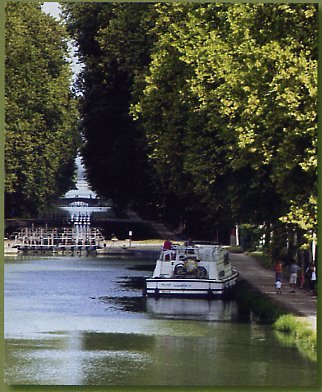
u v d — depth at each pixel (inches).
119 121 6018.7
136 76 5054.1
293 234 3356.3
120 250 5861.2
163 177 4685.0
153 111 4298.7
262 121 2928.2
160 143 4254.4
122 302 3602.4
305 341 2711.6
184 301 3604.8
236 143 3125.0
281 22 3006.9
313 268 3508.9
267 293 3476.9
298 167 2861.7
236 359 2541.8
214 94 3449.8
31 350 2689.5
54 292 3905.0
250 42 3097.9
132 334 2906.0
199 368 2455.7
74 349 2691.9
